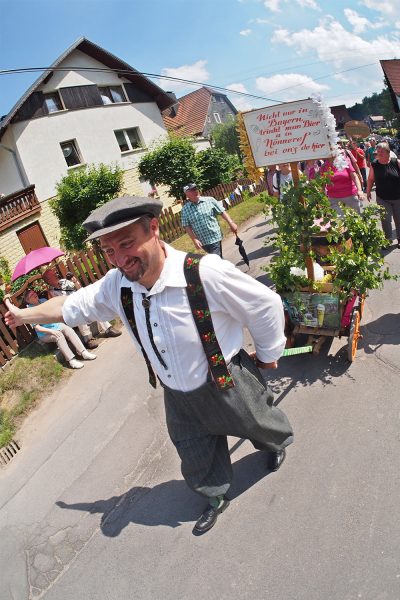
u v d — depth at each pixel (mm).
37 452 4254
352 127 10688
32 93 18203
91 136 20422
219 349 2168
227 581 2451
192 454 2521
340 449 3076
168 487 3287
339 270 3861
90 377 5352
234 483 3061
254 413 2447
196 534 2793
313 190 3826
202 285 2027
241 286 2105
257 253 8547
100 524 3145
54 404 5039
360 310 4117
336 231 4020
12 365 5668
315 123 3605
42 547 3111
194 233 6297
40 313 2383
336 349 4242
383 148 5918
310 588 2277
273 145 3861
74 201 17484
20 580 2912
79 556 2943
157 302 2064
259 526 2701
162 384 2402
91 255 8250
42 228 17844
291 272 4078
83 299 2357
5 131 17578
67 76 19531
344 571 2303
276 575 2393
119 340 6117
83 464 3859
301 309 3973
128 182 21953
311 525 2602
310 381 3893
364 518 2543
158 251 1989
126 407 4484
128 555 2820
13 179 18547
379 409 3344
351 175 5988
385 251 6512
